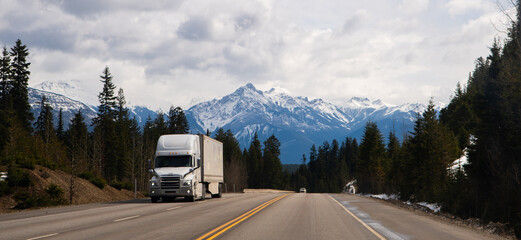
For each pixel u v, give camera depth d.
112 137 76.44
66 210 21.95
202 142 31.83
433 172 47.69
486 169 30.28
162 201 31.03
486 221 26.14
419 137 52.22
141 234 12.47
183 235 12.27
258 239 11.61
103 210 21.67
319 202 30.56
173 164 29.53
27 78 75.31
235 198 36.66
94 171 56.06
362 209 24.55
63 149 59.19
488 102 30.11
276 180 170.62
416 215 21.50
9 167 28.55
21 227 14.38
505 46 27.91
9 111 58.53
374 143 90.25
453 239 12.39
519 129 28.22
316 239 11.79
